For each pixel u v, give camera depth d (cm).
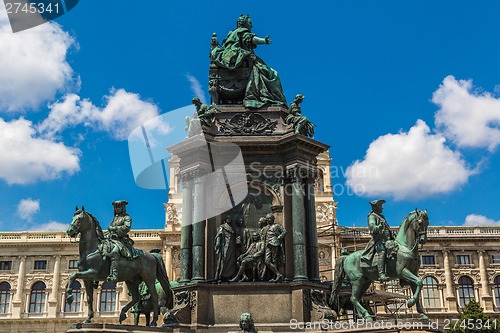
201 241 2027
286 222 2067
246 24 2356
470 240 7125
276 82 2266
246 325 1814
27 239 7406
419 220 1936
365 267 1947
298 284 1947
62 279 7262
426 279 7056
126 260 1905
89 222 1897
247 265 2011
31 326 7088
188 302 1950
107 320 6875
